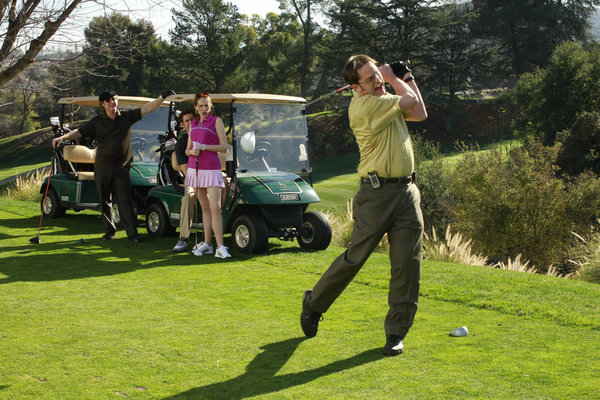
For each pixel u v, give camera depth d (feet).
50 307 14.53
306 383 9.83
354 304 14.94
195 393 9.47
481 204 54.80
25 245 24.04
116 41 27.84
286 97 23.77
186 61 149.59
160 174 27.12
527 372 10.27
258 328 12.93
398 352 11.19
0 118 231.71
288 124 24.06
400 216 11.17
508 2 169.17
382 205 11.15
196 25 149.69
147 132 31.48
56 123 31.58
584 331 12.71
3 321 13.34
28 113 237.04
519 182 53.21
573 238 50.90
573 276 35.55
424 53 150.10
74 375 10.22
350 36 146.61
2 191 56.80
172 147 26.23
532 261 52.34
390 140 11.04
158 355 11.21
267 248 22.58
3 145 207.92
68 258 21.27
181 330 12.76
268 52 175.32
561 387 9.59
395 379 9.96
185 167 22.44
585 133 86.74
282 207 23.16
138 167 29.81
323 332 12.63
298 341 12.03
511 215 52.70
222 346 11.73
